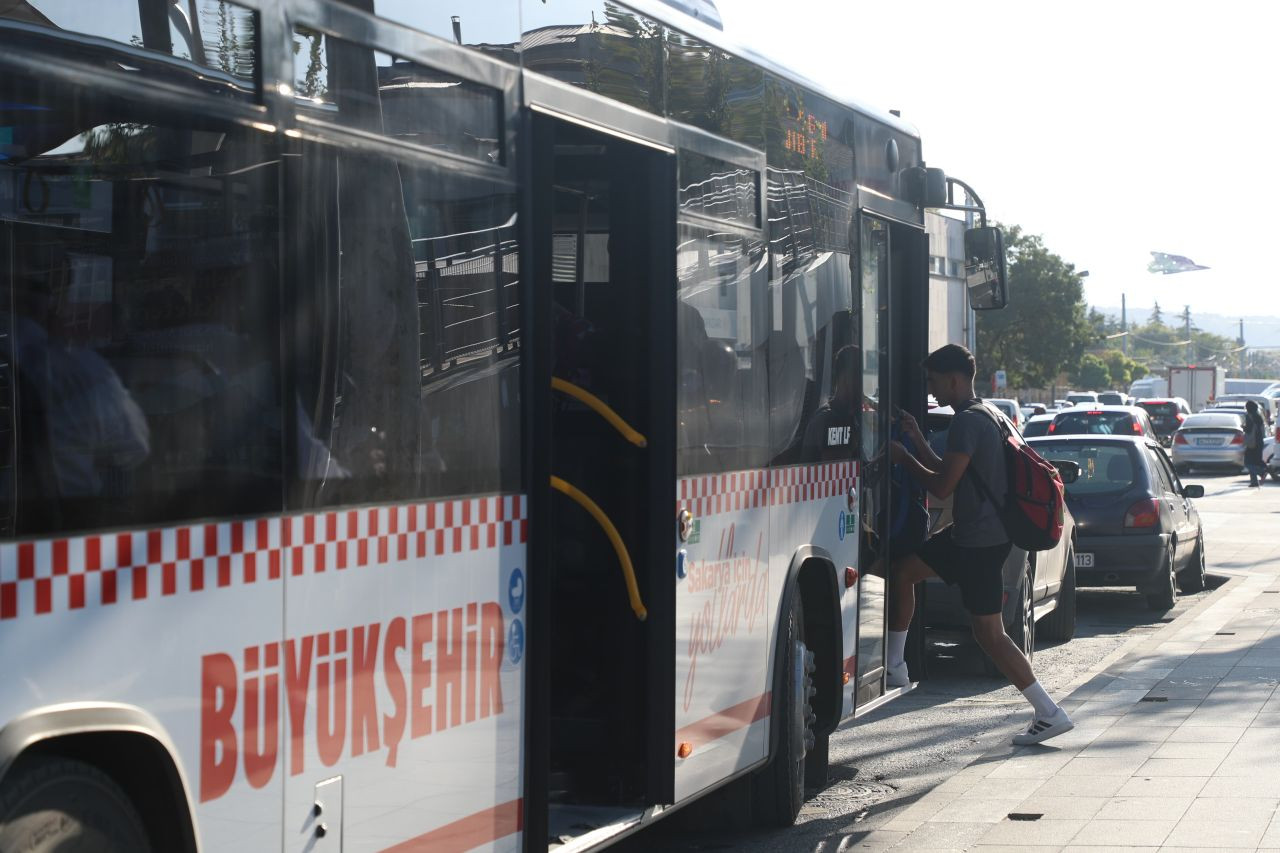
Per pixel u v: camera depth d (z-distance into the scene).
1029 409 68.88
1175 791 8.45
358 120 4.65
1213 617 16.41
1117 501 18.09
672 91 6.79
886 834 7.85
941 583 13.33
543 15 5.75
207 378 4.03
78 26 3.72
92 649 3.66
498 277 5.39
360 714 4.57
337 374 4.51
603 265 6.70
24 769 3.58
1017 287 114.00
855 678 9.20
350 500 4.56
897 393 10.60
